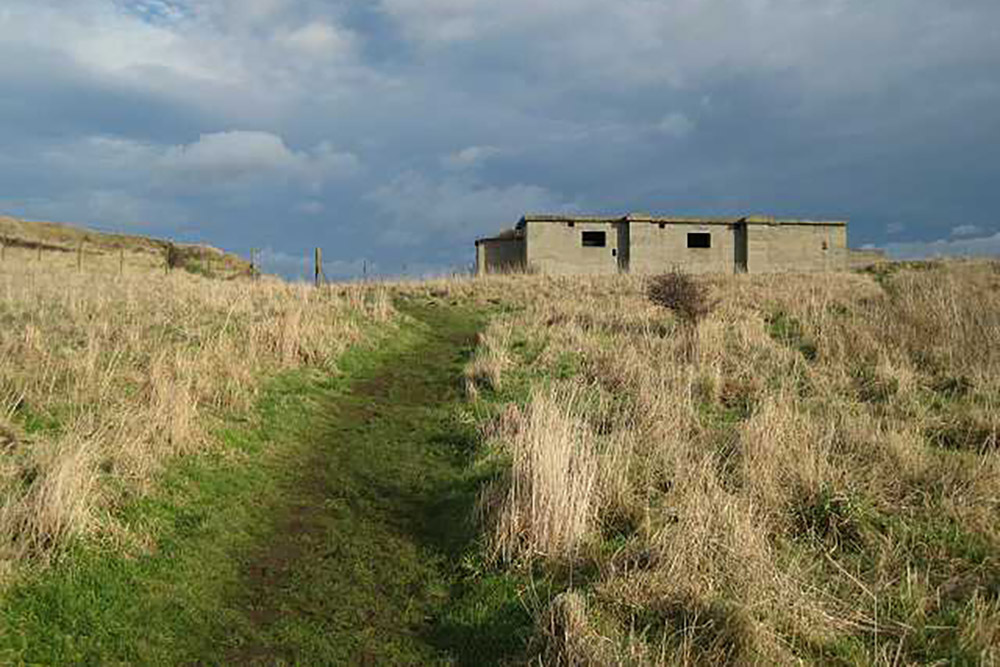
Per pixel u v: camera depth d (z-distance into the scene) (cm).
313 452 971
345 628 575
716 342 1373
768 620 498
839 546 629
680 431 891
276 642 556
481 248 4444
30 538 601
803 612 517
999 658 466
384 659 537
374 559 683
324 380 1284
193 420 930
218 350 1207
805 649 491
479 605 583
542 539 636
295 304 1766
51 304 1502
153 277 2808
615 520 692
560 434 780
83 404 897
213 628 571
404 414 1154
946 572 574
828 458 781
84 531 632
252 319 1503
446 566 661
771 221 4216
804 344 1423
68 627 539
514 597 582
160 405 909
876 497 691
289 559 684
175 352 1159
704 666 467
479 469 845
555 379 1232
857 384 1115
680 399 1010
